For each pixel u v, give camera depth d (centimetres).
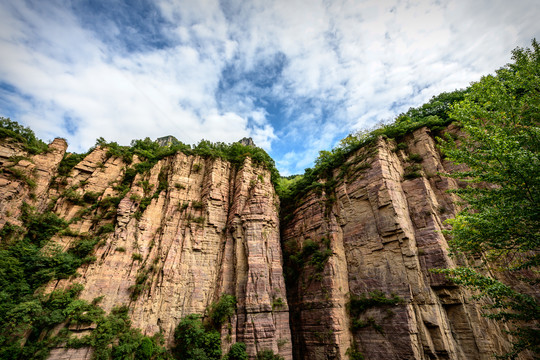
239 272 3625
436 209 3497
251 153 4906
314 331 3406
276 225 4231
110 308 2961
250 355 2986
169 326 3145
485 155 1838
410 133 4294
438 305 2934
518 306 1528
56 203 3553
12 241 2986
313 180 4803
